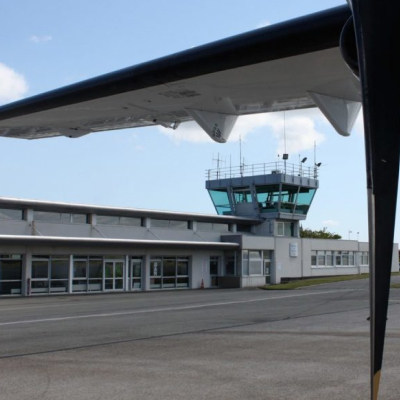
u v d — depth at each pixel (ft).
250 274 148.77
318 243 171.63
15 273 109.70
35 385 25.76
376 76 7.70
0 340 41.81
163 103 22.82
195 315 61.41
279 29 15.70
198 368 29.53
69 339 41.91
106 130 29.17
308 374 27.63
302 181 165.27
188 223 146.30
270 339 40.68
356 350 35.17
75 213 122.83
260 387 24.84
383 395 23.16
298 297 91.97
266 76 18.89
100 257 123.75
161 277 135.54
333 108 19.92
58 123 27.53
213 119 23.61
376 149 7.64
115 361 31.99
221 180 170.81
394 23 7.62
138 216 133.28
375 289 7.58
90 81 21.24
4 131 29.84
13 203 109.81
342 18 14.55
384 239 7.55
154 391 24.34
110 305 81.10
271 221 161.79
